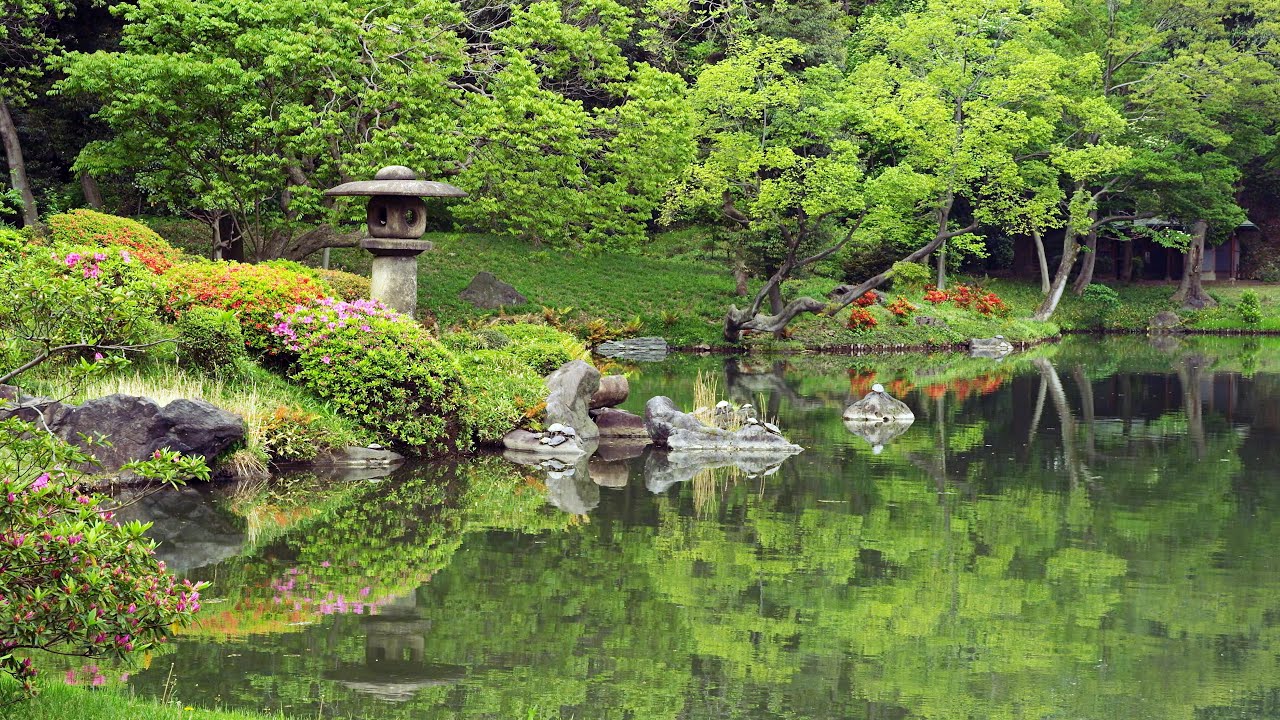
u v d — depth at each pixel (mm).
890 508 14719
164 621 6562
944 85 41688
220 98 26156
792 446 19359
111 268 8844
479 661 8977
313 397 17891
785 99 35562
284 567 11500
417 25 27516
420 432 18031
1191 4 47750
